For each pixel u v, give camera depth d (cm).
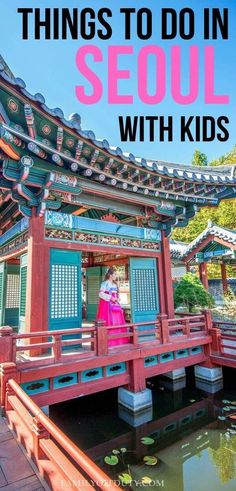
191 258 1458
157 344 656
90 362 523
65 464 227
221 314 1241
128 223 892
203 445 512
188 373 810
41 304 577
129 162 584
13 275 884
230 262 1644
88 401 652
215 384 736
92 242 688
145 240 816
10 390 374
